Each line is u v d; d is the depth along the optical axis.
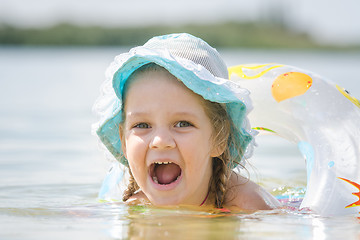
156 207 3.13
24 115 9.03
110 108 3.41
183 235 2.44
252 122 3.75
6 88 13.23
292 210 3.22
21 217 2.86
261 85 3.79
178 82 3.06
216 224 2.69
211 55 3.35
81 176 4.66
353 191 3.11
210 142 3.18
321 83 3.68
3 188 4.07
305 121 3.56
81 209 3.11
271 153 6.11
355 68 20.25
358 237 2.43
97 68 19.88
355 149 3.29
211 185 3.38
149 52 3.04
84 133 7.37
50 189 4.07
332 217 2.94
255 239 2.39
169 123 3.04
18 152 5.88
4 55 31.03
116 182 3.75
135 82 3.12
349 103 3.55
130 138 3.12
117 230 2.54
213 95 3.08
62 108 10.01
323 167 3.29
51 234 2.46
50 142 6.61
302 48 47.62
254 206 3.33
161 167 3.16
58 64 22.27
